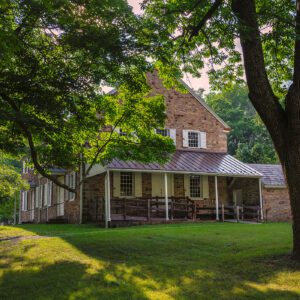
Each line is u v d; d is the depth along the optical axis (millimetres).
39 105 10602
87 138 14078
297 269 8734
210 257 10633
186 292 7594
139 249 11953
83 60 10633
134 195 23984
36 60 10461
